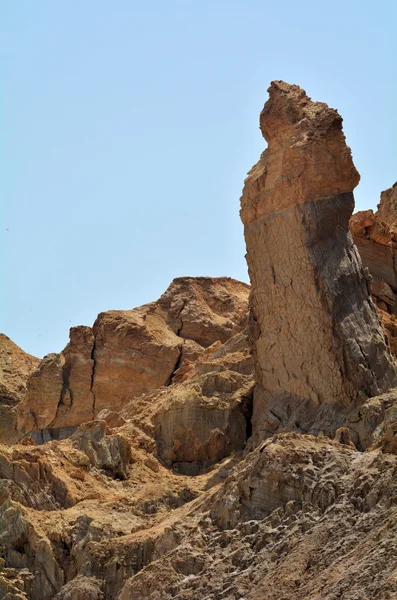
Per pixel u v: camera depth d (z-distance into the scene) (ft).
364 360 170.81
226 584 141.08
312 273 174.60
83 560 157.79
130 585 146.51
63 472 174.50
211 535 149.89
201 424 184.65
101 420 185.16
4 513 164.86
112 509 167.73
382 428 159.94
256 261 182.60
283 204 179.01
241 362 193.88
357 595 126.82
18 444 185.26
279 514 146.92
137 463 181.37
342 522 140.77
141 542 155.94
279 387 178.50
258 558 142.61
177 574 146.00
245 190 183.93
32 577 159.74
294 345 176.55
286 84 185.06
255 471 150.92
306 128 178.91
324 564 136.36
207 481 175.42
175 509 167.32
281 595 134.82
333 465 148.87
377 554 131.13
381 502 140.15
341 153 178.19
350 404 169.37
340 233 177.17
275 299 179.52
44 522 164.96
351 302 174.29
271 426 175.11
